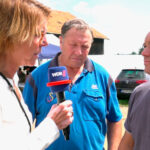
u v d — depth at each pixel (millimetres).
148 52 1282
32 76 1946
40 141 1041
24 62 1107
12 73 1119
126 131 1593
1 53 1049
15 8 989
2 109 941
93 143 1812
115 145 1975
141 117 1389
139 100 1442
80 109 1801
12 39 1007
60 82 1390
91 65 1949
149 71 1315
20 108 1071
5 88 1014
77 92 1824
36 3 1087
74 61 1812
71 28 1805
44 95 1844
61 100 1423
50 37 8031
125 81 9586
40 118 1853
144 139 1358
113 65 13234
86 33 1796
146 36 1301
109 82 1977
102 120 1896
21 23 995
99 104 1854
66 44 1824
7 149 914
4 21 983
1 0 990
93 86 1874
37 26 1053
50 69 1421
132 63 12953
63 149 1743
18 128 1002
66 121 1154
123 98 10047
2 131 922
